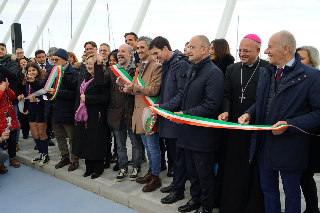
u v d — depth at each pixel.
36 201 2.58
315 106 1.47
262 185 1.78
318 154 1.86
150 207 2.25
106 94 2.89
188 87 2.02
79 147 2.93
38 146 3.57
